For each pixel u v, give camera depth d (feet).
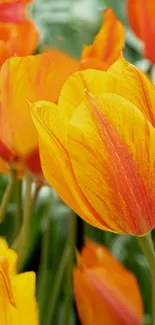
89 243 1.74
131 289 1.68
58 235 2.43
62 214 2.41
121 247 2.41
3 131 1.42
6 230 2.24
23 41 1.50
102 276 1.64
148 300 2.32
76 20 2.97
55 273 2.26
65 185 1.23
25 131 1.42
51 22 2.86
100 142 1.21
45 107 1.20
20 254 1.47
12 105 1.40
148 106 1.25
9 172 1.49
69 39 2.95
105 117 1.21
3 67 1.37
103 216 1.25
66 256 1.93
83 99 1.23
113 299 1.65
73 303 2.29
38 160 1.44
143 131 1.23
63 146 1.21
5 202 1.51
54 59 1.42
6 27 1.54
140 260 2.39
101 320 1.66
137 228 1.27
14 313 1.14
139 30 1.87
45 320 2.09
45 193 2.28
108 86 1.24
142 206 1.26
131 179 1.24
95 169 1.22
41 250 2.36
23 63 1.37
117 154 1.23
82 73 1.23
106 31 1.46
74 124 1.20
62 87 1.29
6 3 1.57
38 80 1.39
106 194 1.24
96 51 1.47
